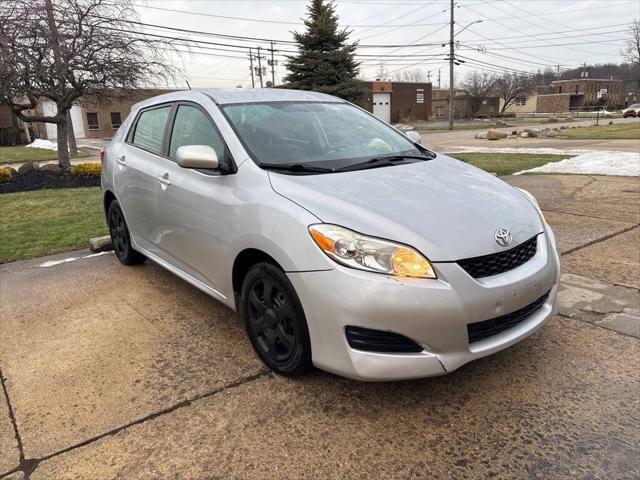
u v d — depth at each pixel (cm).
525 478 206
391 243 231
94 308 387
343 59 3538
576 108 8638
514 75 7519
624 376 272
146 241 420
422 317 225
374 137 367
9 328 359
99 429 244
